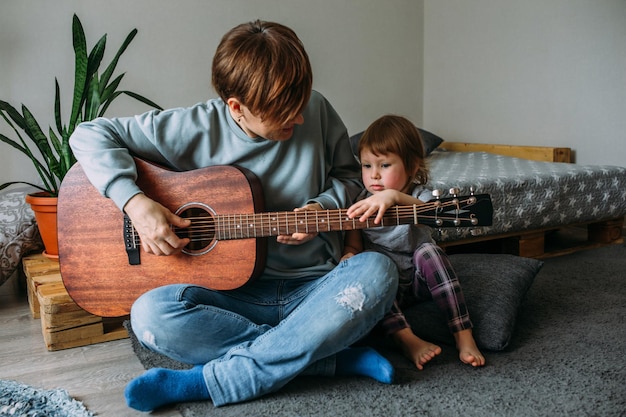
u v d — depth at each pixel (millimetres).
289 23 3742
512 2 3559
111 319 1914
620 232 2809
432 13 4188
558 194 2520
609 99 3059
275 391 1379
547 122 3420
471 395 1337
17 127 2939
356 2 3963
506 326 1584
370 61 4078
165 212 1432
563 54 3279
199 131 1512
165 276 1533
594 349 1571
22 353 1737
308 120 1546
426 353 1481
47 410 1355
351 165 1692
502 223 2395
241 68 1285
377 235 1618
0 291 2434
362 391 1369
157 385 1317
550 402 1295
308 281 1522
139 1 3258
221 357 1381
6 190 2939
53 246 2197
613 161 3072
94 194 1566
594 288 2102
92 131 1511
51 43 3027
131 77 3287
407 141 1618
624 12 2938
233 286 1487
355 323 1327
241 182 1476
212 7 3461
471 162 3086
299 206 1545
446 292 1553
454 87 4070
